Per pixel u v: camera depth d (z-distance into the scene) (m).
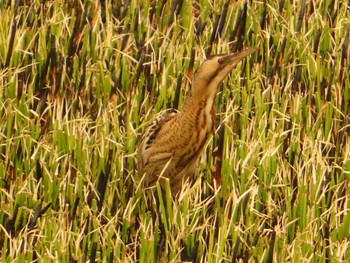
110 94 23.80
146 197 21.50
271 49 25.16
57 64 24.73
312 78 24.48
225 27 25.88
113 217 20.62
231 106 23.19
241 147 22.12
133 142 22.39
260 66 24.66
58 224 20.59
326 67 24.86
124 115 23.25
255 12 26.33
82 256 19.97
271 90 23.73
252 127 22.73
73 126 22.33
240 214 21.05
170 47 24.62
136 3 26.31
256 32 25.69
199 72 21.47
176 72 24.30
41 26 25.39
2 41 24.97
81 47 25.09
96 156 21.97
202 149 21.81
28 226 20.69
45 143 22.42
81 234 20.19
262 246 20.50
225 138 22.42
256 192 21.16
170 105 23.64
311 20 25.98
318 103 23.89
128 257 20.03
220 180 21.73
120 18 26.25
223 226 20.09
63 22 25.31
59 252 19.97
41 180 21.55
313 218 21.02
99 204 21.28
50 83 24.41
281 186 21.55
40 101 23.58
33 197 21.17
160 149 21.61
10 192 21.20
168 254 20.28
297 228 20.95
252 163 21.94
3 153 22.44
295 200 21.56
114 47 25.12
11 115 22.70
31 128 22.67
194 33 25.69
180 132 21.50
